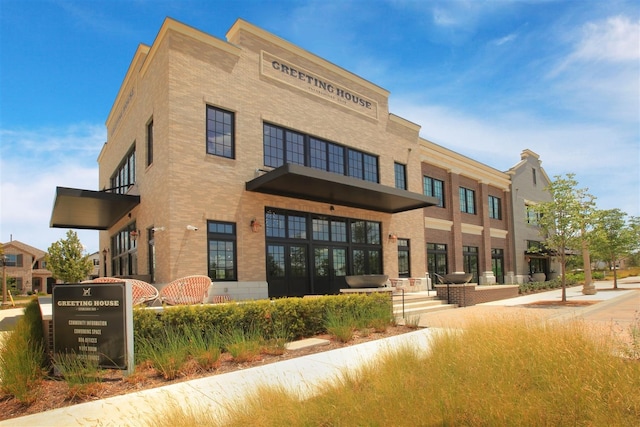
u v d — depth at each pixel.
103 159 25.39
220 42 14.48
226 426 4.09
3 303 26.81
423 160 24.38
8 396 5.54
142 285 9.93
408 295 17.53
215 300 12.39
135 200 15.48
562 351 5.10
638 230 29.56
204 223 13.45
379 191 15.95
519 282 31.77
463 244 27.27
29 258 55.69
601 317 11.79
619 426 3.71
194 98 13.73
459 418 4.06
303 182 14.27
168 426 4.02
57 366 6.30
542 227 19.06
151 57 14.86
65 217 18.75
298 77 17.11
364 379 5.36
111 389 5.91
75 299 6.55
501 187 31.92
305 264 16.59
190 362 7.09
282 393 4.66
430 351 6.42
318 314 10.02
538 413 3.95
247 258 14.38
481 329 6.58
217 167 14.02
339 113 18.69
